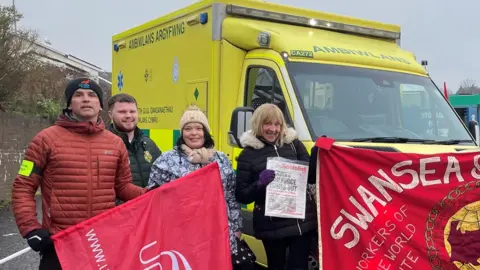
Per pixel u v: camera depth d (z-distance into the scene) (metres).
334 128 5.04
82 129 3.58
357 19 6.46
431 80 6.20
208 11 5.89
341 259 4.20
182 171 4.05
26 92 14.58
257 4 5.87
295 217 4.22
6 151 12.37
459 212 4.23
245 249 4.43
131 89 7.91
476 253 4.18
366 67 5.71
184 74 6.38
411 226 4.21
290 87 5.08
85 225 3.39
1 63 12.24
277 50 5.34
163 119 6.90
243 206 5.43
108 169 3.66
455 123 5.81
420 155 4.26
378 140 5.04
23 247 7.79
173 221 3.68
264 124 4.25
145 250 3.54
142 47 7.58
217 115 5.75
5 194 12.19
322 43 5.66
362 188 4.23
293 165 4.23
